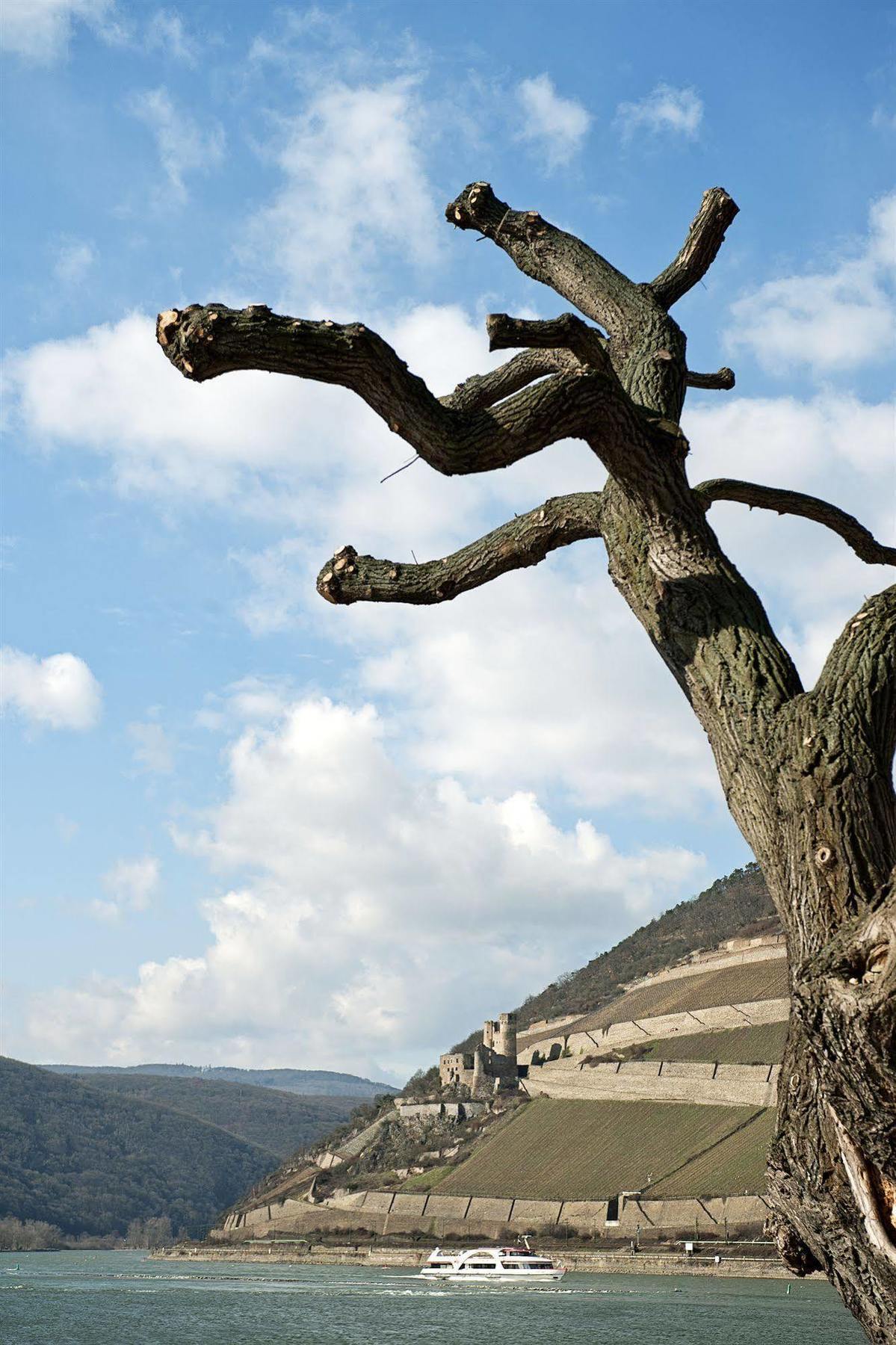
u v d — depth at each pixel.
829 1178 3.99
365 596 5.25
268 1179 174.38
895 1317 3.85
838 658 4.41
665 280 5.68
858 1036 3.55
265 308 4.27
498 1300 74.56
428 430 4.42
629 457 4.74
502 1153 129.12
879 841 4.09
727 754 4.53
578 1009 176.38
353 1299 78.19
